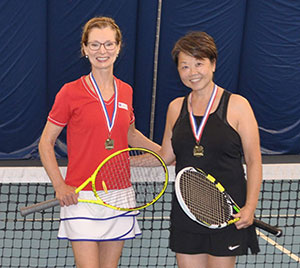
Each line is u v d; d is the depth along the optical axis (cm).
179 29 969
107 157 326
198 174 316
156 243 585
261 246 587
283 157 1055
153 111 997
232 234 316
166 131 338
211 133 308
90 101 323
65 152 995
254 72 1024
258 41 1010
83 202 330
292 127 1053
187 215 316
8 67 934
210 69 306
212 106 312
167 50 980
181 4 957
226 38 988
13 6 910
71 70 960
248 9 1003
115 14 941
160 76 996
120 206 336
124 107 333
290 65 1021
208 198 315
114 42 322
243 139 311
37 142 988
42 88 966
